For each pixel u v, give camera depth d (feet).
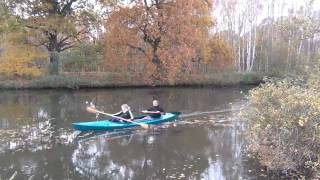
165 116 56.13
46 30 97.30
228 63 116.88
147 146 42.57
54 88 98.32
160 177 32.83
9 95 85.51
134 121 52.37
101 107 69.10
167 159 37.83
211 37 123.03
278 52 133.18
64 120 56.75
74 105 71.31
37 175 33.47
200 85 109.81
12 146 42.42
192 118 58.39
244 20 141.28
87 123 49.44
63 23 97.50
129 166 35.91
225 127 51.98
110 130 49.80
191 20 105.40
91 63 105.81
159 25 103.30
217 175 32.91
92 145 43.11
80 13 102.01
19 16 96.02
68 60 103.09
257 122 33.60
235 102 75.82
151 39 104.83
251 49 141.59
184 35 102.63
